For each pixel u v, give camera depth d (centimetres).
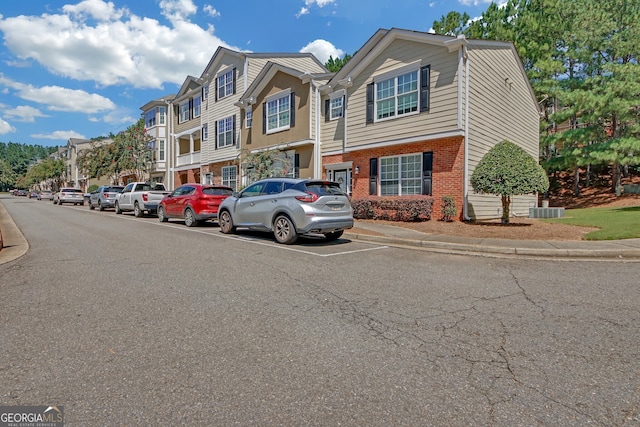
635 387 278
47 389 273
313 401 261
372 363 315
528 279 598
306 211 893
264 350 338
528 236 1025
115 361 316
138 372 298
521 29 2450
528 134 1930
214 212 1337
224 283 559
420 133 1413
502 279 597
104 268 652
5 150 13525
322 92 1864
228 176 2439
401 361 319
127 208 1950
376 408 253
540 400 262
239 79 2336
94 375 293
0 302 466
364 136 1612
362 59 1598
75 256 759
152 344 349
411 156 1485
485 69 1472
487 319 417
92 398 263
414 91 1441
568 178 2972
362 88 1625
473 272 648
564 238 989
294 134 1942
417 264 712
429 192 1409
